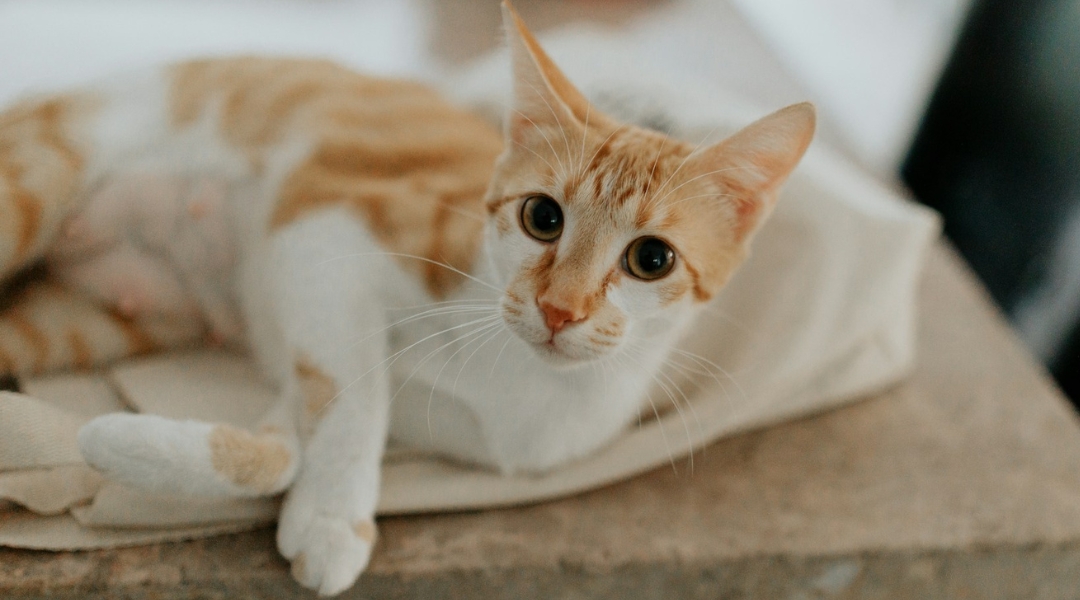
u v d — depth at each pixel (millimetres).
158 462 507
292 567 526
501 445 577
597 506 588
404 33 1022
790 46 1163
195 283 614
